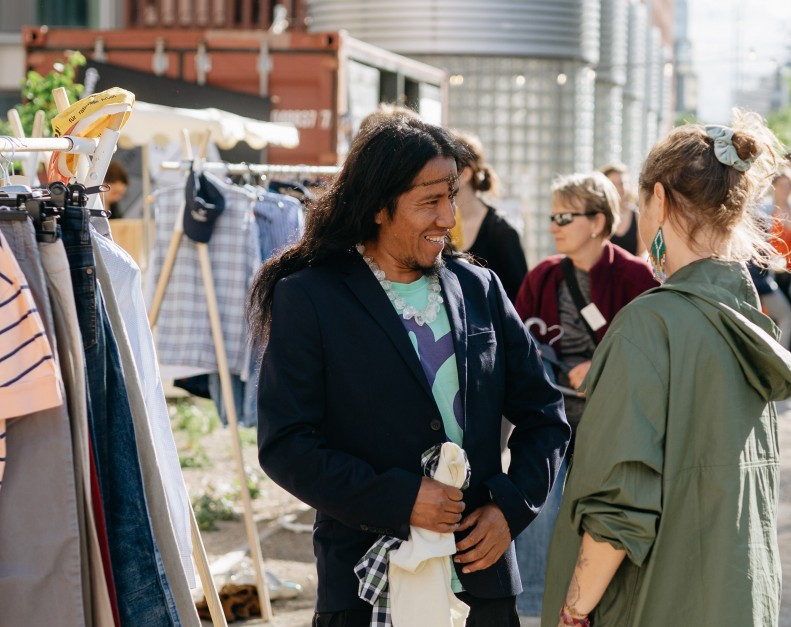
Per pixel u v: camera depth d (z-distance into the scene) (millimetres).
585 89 16766
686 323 2520
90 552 2373
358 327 2768
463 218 5438
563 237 4723
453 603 2707
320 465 2666
